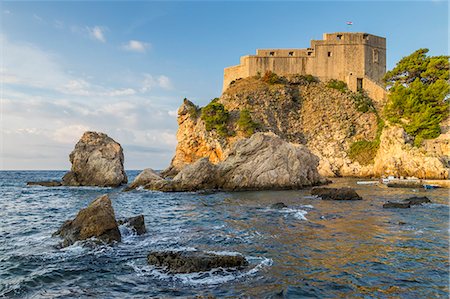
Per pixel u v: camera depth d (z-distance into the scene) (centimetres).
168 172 7419
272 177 4291
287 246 1359
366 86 8356
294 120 7769
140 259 1216
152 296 881
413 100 5569
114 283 980
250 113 7575
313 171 4941
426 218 1992
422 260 1160
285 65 8869
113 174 5247
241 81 8825
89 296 884
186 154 7556
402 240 1444
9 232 1739
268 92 8144
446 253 1245
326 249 1309
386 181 4803
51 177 10656
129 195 3884
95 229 1462
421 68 6272
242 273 1041
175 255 1138
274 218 2053
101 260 1207
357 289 912
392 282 962
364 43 8688
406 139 5469
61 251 1330
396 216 2066
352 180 5588
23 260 1209
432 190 3772
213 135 7175
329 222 1884
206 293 897
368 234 1566
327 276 1010
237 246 1375
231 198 3388
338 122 7525
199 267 1068
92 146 5441
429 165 4947
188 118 8038
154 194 3969
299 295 873
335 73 8706
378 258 1185
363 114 7531
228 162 4444
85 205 3020
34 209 2738
